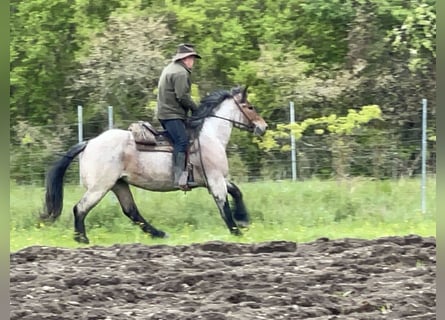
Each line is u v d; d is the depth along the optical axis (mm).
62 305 9430
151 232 16109
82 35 24266
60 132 23094
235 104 15938
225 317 8828
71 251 12906
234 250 13117
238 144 22406
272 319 8852
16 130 22547
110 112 18250
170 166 15750
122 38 23344
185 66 15625
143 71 23219
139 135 15805
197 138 15766
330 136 21859
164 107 15586
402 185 19734
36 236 16266
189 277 10625
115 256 12625
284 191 18953
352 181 20000
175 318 8820
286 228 16703
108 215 17844
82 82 23422
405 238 13273
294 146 20344
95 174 15688
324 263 11727
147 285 10695
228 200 17375
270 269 11406
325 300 9633
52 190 15641
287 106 24047
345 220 17609
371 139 22625
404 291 10039
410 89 24266
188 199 18469
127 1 24172
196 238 15844
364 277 10820
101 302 9750
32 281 10586
